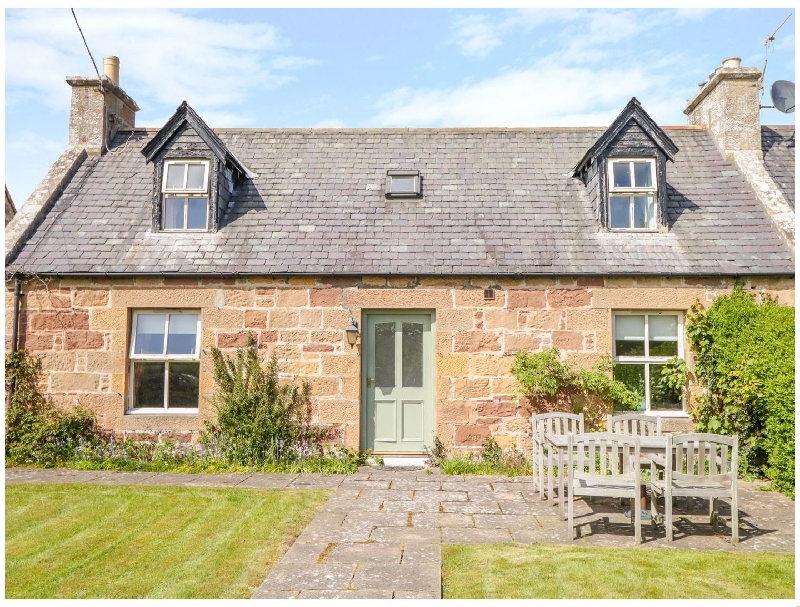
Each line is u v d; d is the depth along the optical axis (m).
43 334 9.52
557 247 9.68
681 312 9.43
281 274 9.38
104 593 4.74
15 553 5.60
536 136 12.03
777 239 9.59
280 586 4.82
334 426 9.41
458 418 9.30
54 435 9.20
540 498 7.43
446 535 6.09
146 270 9.44
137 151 11.77
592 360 9.26
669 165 11.21
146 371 9.70
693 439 6.14
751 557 5.53
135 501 7.17
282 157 11.66
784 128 12.38
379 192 10.80
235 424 9.28
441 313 9.41
